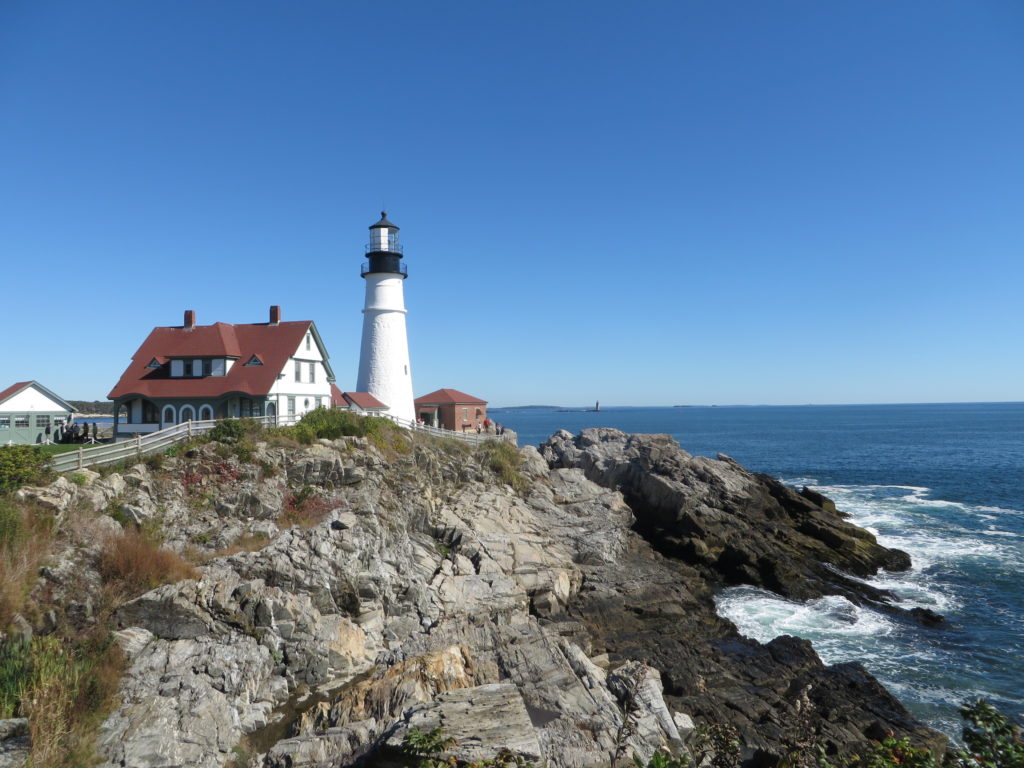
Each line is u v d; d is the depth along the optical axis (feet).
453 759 37.96
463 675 63.82
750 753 61.16
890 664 83.10
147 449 89.86
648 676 67.82
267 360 133.08
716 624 94.07
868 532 137.49
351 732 53.42
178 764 50.26
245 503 87.51
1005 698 74.33
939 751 61.21
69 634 57.98
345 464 104.42
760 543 126.21
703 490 144.66
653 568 115.24
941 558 129.90
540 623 87.86
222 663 61.87
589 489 144.87
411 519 103.19
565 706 61.62
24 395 133.08
